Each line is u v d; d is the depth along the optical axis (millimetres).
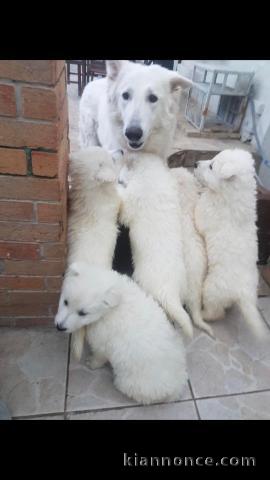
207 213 1928
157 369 1473
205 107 3500
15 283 1691
